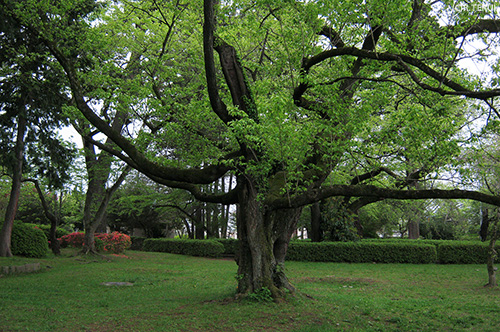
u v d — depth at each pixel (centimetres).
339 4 750
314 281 1367
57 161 1889
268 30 1064
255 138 744
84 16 1606
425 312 869
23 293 1016
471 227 3291
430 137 736
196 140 1123
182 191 2728
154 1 1309
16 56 1656
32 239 1845
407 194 769
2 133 1720
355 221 2450
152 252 2641
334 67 895
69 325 711
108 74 1418
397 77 1044
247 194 920
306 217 3061
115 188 2070
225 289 1120
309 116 932
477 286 1265
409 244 2092
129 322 739
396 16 726
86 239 2042
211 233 3145
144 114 1266
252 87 1025
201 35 1233
